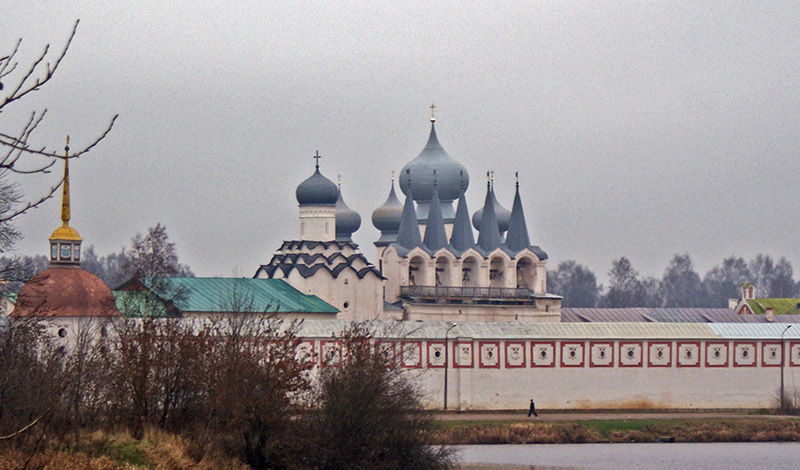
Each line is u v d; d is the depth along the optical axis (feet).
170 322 510.58
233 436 402.11
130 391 398.21
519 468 516.73
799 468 535.60
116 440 356.18
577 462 541.75
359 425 409.28
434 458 435.12
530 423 637.30
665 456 572.51
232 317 536.42
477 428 622.13
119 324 569.64
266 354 443.73
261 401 393.09
